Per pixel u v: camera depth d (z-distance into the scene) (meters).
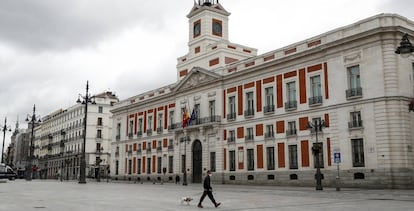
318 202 21.11
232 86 50.09
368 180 34.19
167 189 37.06
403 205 19.05
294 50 42.62
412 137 33.94
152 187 41.66
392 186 32.69
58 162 113.19
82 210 17.11
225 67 51.44
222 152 50.22
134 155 69.19
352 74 36.94
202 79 54.34
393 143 33.25
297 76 41.84
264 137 44.62
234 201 22.31
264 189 35.47
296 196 25.91
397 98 33.66
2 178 68.00
